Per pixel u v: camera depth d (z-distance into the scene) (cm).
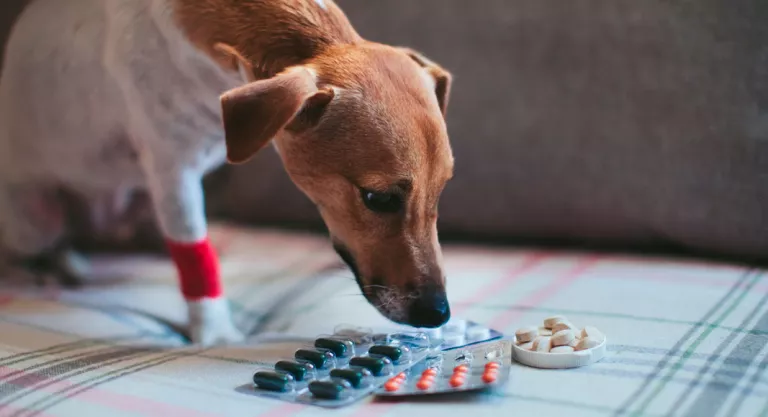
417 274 70
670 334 70
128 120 79
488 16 92
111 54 76
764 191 84
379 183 68
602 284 81
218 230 103
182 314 81
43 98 84
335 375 64
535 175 92
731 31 85
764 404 60
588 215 91
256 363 69
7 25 98
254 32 72
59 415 62
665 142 87
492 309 77
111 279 91
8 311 81
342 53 71
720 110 85
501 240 96
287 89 65
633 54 88
